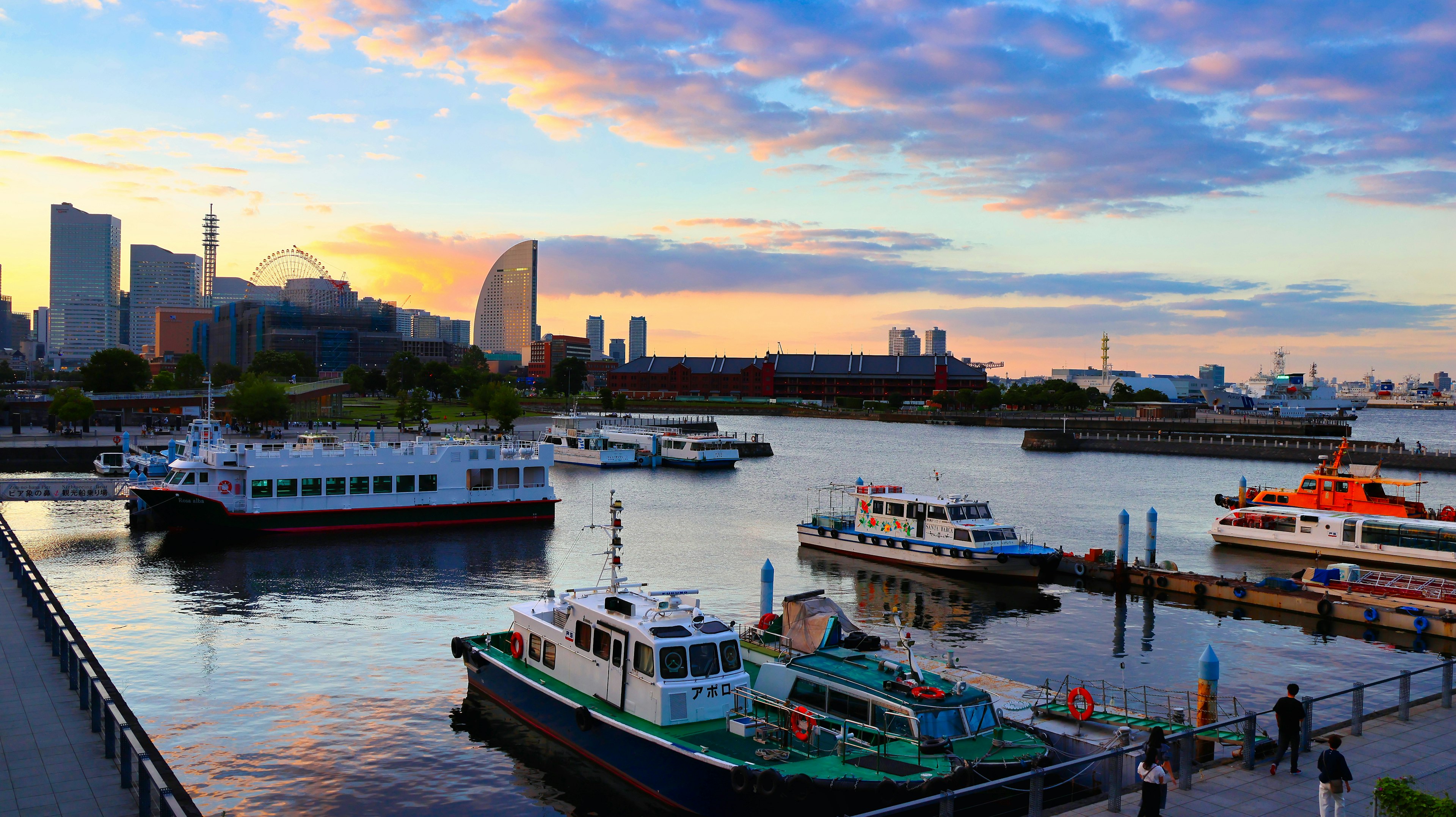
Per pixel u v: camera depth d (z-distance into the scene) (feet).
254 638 173.37
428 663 158.51
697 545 282.77
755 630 144.56
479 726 129.49
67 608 195.11
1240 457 623.77
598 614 115.85
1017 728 108.78
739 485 449.48
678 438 542.57
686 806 100.17
